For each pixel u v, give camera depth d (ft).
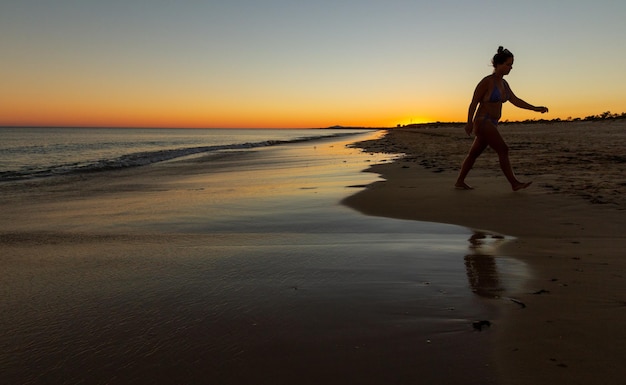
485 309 7.24
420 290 8.30
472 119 20.68
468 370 5.33
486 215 15.62
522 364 5.40
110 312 7.77
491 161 36.01
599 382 4.94
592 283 8.36
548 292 7.93
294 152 78.64
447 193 20.72
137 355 6.13
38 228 17.10
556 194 18.69
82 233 15.71
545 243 11.72
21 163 65.16
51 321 7.44
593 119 226.38
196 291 8.73
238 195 24.59
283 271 9.91
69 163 64.39
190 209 20.21
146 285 9.24
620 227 13.05
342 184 26.91
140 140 202.39
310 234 14.15
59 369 5.83
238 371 5.58
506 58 19.22
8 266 11.16
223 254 11.73
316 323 6.93
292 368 5.59
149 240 14.05
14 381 5.57
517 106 20.57
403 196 20.57
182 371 5.65
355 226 15.11
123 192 29.60
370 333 6.49
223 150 97.71
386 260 10.59
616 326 6.38
